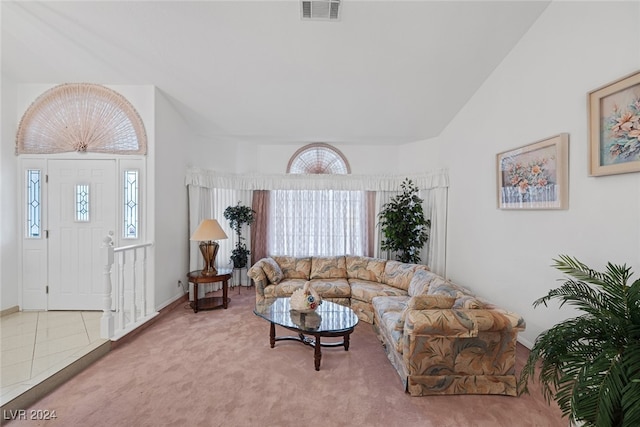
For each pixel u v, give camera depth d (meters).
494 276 3.48
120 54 3.29
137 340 3.08
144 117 3.73
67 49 3.25
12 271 3.64
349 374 2.47
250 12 2.82
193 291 4.41
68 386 2.25
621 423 1.22
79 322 3.32
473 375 2.21
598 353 1.39
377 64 3.41
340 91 3.87
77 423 1.87
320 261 4.55
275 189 5.31
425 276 3.47
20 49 3.26
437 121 4.51
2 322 3.31
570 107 2.49
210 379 2.37
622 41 2.09
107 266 2.90
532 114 2.90
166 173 3.99
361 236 5.43
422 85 3.74
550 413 2.00
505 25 2.91
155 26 2.96
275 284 4.09
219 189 5.17
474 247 3.90
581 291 1.69
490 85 3.56
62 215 3.73
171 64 3.42
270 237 5.43
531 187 2.87
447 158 4.64
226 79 3.65
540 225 2.80
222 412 1.99
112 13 2.84
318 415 1.97
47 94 3.70
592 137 2.26
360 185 5.29
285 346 2.98
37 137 3.72
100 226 3.74
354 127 4.69
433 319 2.11
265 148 5.55
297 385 2.30
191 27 2.97
